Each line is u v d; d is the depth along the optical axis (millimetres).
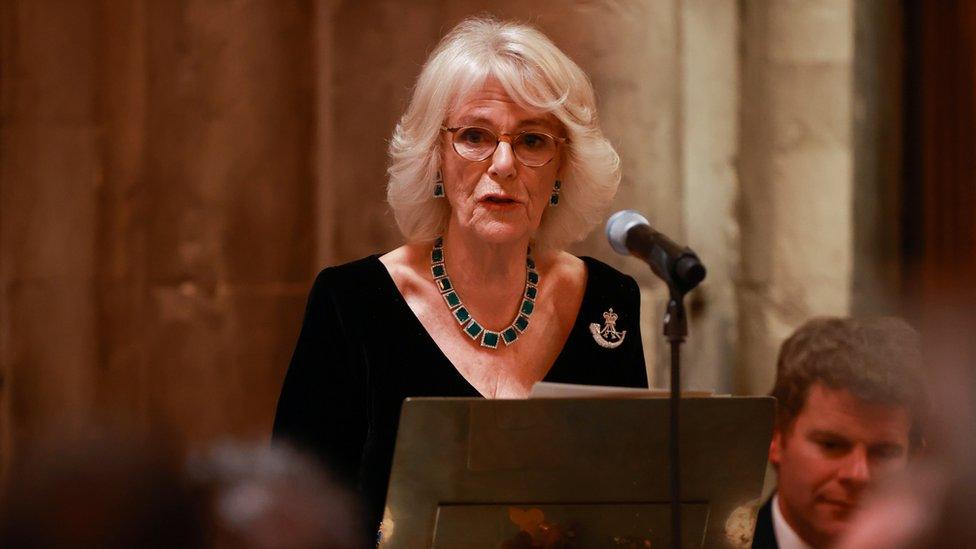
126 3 11609
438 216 7531
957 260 11797
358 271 7496
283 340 11727
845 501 6961
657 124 11398
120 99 11672
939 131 11844
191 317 11695
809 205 11750
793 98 11734
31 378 11805
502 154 7047
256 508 2957
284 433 7293
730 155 11773
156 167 11656
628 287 7902
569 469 5828
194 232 11664
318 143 11648
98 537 2789
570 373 7516
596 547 6027
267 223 11672
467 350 7387
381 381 7238
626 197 11359
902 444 6898
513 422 5691
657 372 11375
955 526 2691
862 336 7020
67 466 2826
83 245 11773
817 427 6984
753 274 11844
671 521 5934
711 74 11719
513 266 7445
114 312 11797
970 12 11633
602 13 11266
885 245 11883
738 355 11852
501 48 7172
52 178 11742
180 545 2863
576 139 7320
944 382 3520
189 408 11695
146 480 2855
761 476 6016
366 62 11469
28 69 11688
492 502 5871
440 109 7215
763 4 11742
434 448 5691
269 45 11578
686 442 5855
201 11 11531
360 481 7246
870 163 11836
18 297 11797
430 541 5918
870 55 11805
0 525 2779
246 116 11594
